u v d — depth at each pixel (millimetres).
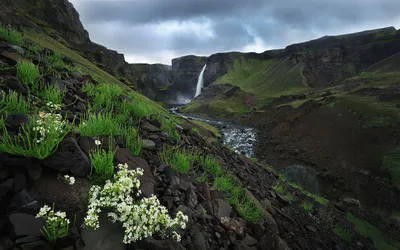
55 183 3252
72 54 50031
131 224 3092
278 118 104562
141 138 6445
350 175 46531
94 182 3615
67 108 5855
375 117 60719
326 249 7418
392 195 38844
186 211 4383
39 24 120875
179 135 9234
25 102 4676
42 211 2619
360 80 152625
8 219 2514
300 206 11469
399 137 50188
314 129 68812
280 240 5500
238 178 9352
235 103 176375
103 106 7668
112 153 4125
